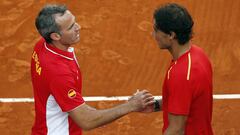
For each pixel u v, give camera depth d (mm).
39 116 22047
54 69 20672
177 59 20000
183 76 19328
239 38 42812
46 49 21297
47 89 21094
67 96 20719
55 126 21922
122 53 41094
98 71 39062
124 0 47312
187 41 19984
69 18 21062
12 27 44188
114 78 38344
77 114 20906
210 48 41719
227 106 35469
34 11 46219
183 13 19703
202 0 47062
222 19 45000
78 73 21719
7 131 33281
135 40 42594
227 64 39875
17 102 35875
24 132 33250
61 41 21297
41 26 21078
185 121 19781
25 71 39094
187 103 19406
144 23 44656
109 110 21203
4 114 34750
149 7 46531
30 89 37188
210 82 20297
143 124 33781
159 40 20250
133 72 39000
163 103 20891
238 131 33312
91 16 45531
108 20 45031
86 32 43469
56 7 21172
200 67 19656
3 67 39500
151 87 37469
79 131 22719
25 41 42562
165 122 21047
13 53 41125
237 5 46375
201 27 44062
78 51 41156
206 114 20484
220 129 33469
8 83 37781
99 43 42219
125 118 34219
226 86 37469
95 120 20984
